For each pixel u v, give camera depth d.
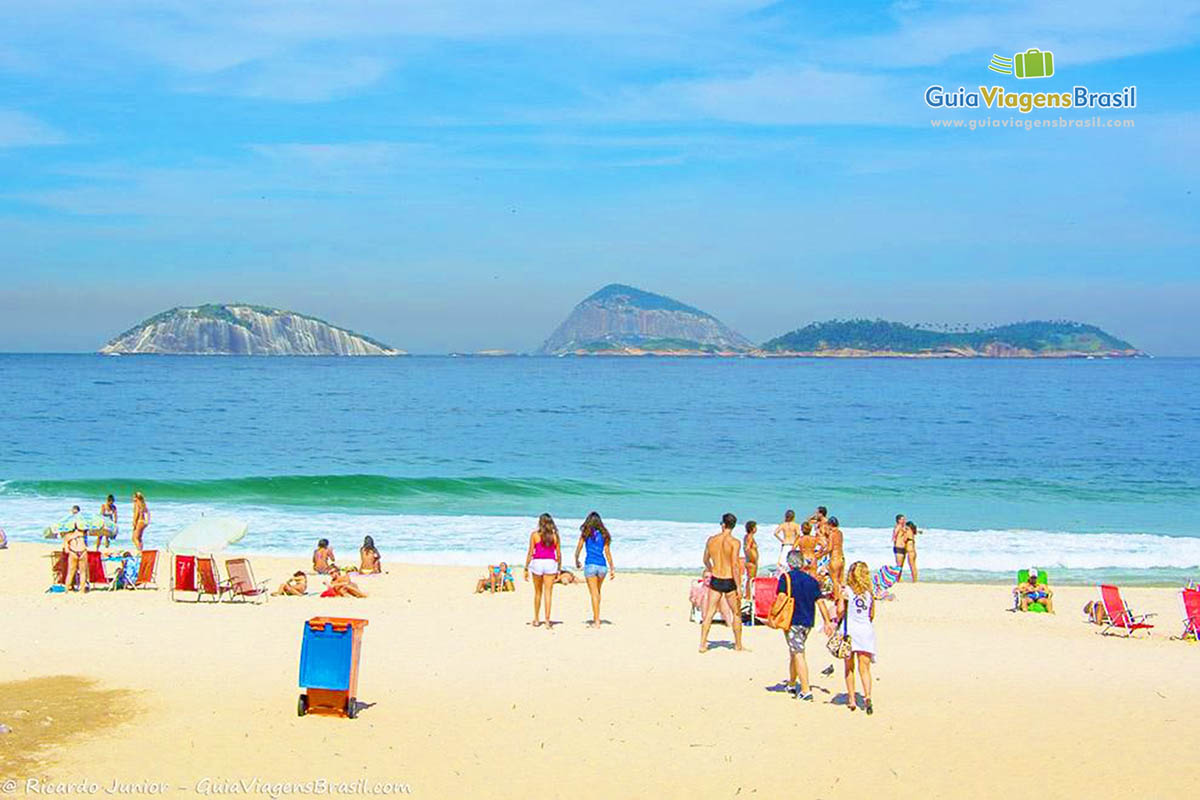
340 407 87.00
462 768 9.77
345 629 11.24
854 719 11.62
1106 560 26.30
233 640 15.08
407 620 17.16
